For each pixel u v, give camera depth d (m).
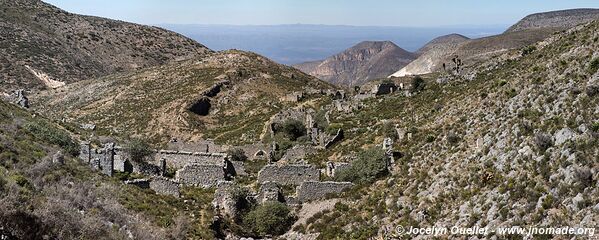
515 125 39.22
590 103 35.50
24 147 40.50
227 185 46.16
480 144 40.97
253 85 151.25
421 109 66.44
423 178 41.72
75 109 138.00
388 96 87.62
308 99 124.44
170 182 46.25
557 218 28.92
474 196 35.47
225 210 44.69
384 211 40.09
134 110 129.75
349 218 41.31
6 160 35.59
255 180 53.03
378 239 36.50
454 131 46.44
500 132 40.12
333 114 86.94
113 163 48.38
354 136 68.81
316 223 42.62
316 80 181.88
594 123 33.12
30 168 35.88
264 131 92.75
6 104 60.59
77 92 157.75
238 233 42.69
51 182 35.16
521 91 44.38
